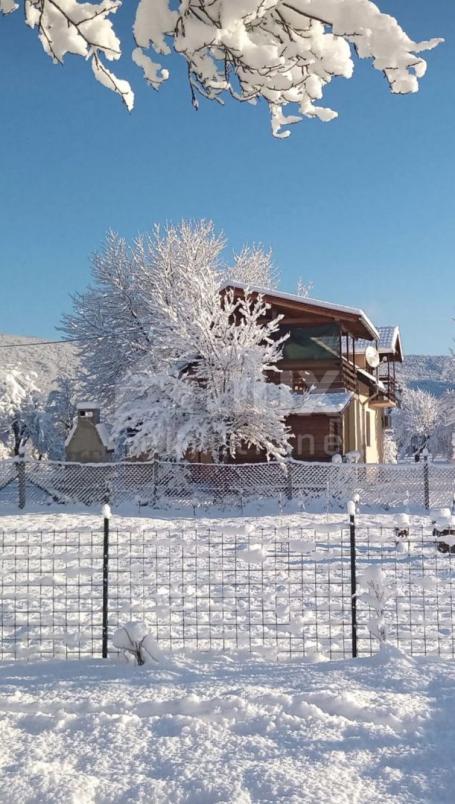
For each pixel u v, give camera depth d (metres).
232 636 7.51
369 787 3.54
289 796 3.44
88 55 3.62
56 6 3.38
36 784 3.65
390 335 38.44
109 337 38.06
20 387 48.88
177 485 23.64
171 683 5.42
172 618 8.42
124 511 22.09
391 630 7.62
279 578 10.52
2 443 47.97
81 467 23.91
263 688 5.18
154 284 35.34
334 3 3.31
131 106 3.84
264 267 46.16
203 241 39.25
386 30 3.34
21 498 23.06
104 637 6.63
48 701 5.06
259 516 20.47
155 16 3.34
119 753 4.06
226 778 3.66
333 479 23.08
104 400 38.09
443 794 3.47
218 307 26.92
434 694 4.94
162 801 3.49
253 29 3.58
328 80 3.87
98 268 39.19
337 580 10.38
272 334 29.45
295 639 7.34
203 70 3.82
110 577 10.83
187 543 7.33
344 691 5.02
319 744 4.05
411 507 22.09
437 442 62.22
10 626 8.10
